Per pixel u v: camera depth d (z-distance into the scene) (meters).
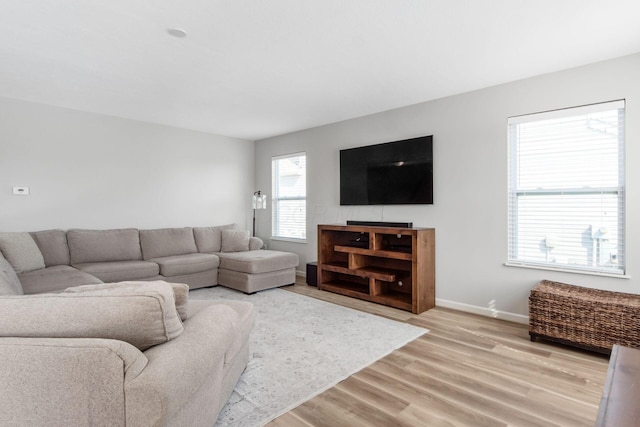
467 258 3.73
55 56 2.84
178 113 4.61
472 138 3.69
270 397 2.03
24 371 1.04
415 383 2.21
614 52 2.78
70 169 4.39
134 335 1.18
